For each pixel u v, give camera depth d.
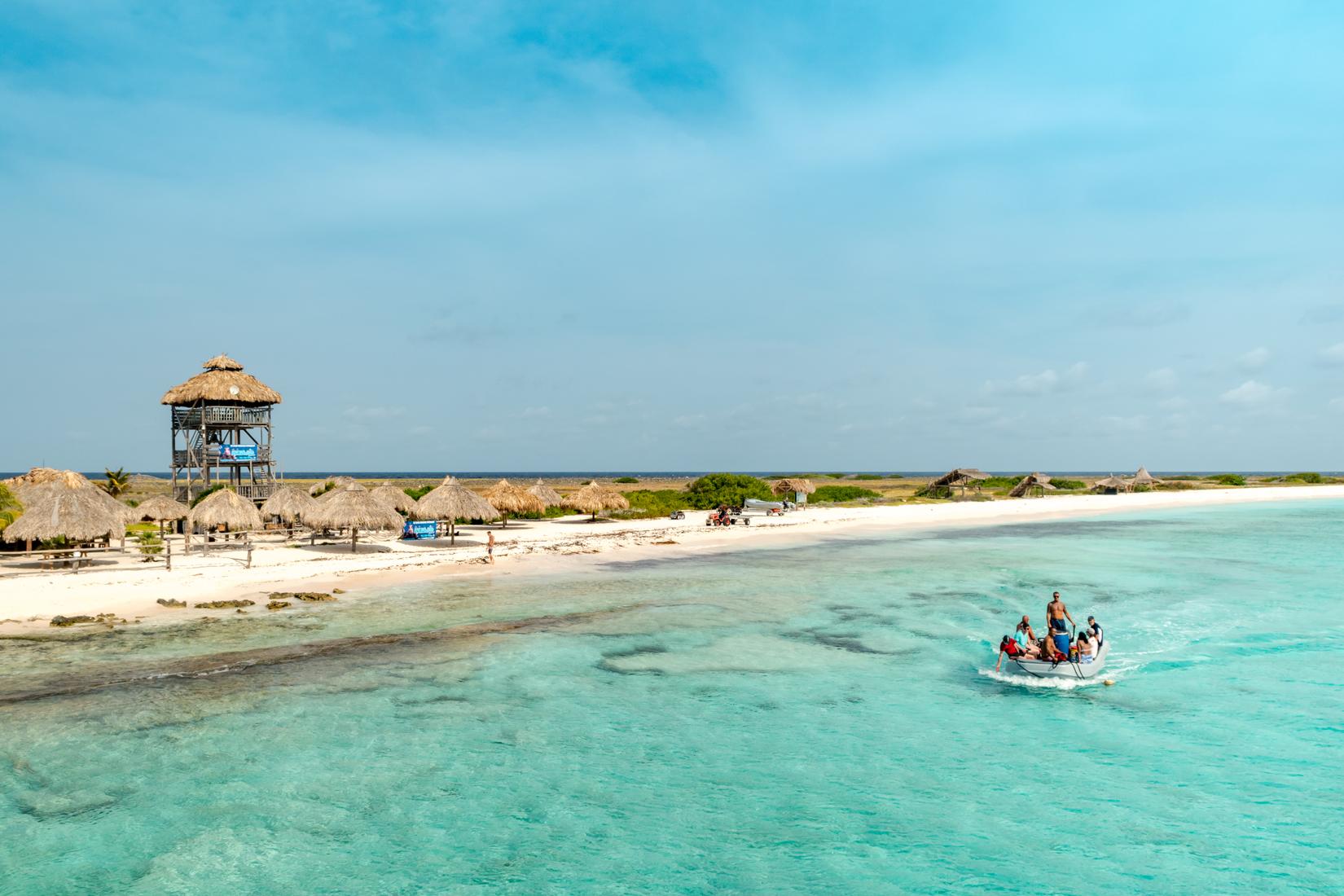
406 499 44.66
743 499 67.44
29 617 22.14
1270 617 23.81
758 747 13.84
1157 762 13.18
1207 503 80.62
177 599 24.97
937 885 9.66
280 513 40.28
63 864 9.93
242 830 10.84
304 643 20.02
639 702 16.06
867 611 24.78
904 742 14.05
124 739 13.77
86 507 29.83
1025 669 17.84
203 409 46.38
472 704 15.84
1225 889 9.54
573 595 26.94
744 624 22.88
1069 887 9.61
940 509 69.19
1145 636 21.50
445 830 10.95
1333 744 13.89
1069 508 70.94
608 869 10.01
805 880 9.77
